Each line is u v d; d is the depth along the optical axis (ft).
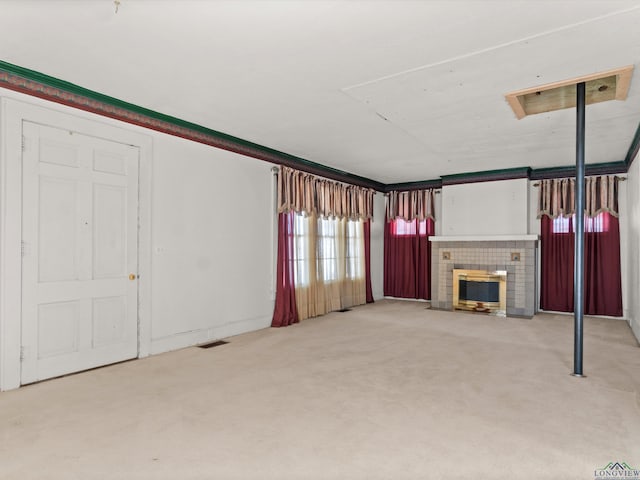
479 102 13.02
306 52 9.75
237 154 17.63
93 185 12.60
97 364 12.73
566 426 8.66
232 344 15.89
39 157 11.32
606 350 15.08
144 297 14.03
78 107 12.07
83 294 12.35
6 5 7.80
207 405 9.77
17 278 10.87
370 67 10.56
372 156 20.62
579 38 9.06
